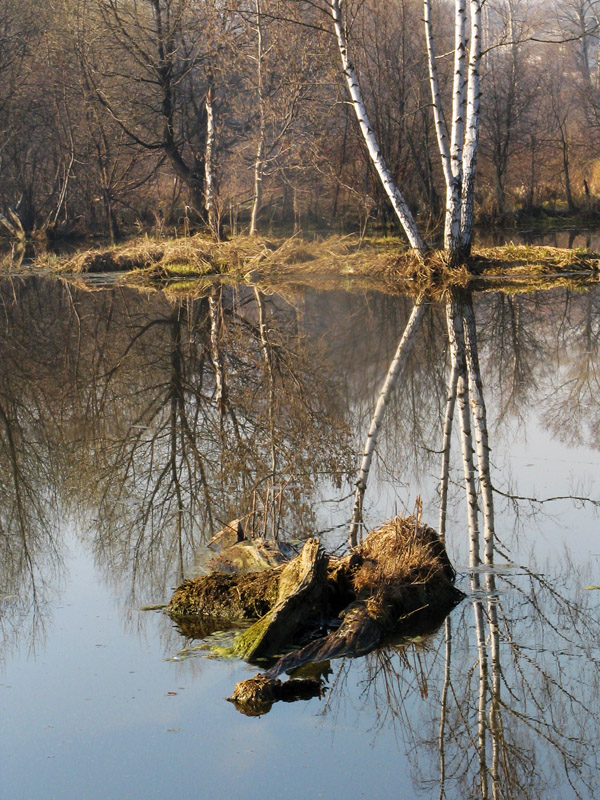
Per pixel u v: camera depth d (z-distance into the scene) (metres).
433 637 4.73
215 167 28.81
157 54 31.58
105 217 38.31
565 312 15.46
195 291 21.25
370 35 32.50
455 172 19.41
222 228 29.33
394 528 5.51
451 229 19.91
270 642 4.62
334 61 27.67
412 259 21.00
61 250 32.81
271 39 28.05
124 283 23.72
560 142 40.25
